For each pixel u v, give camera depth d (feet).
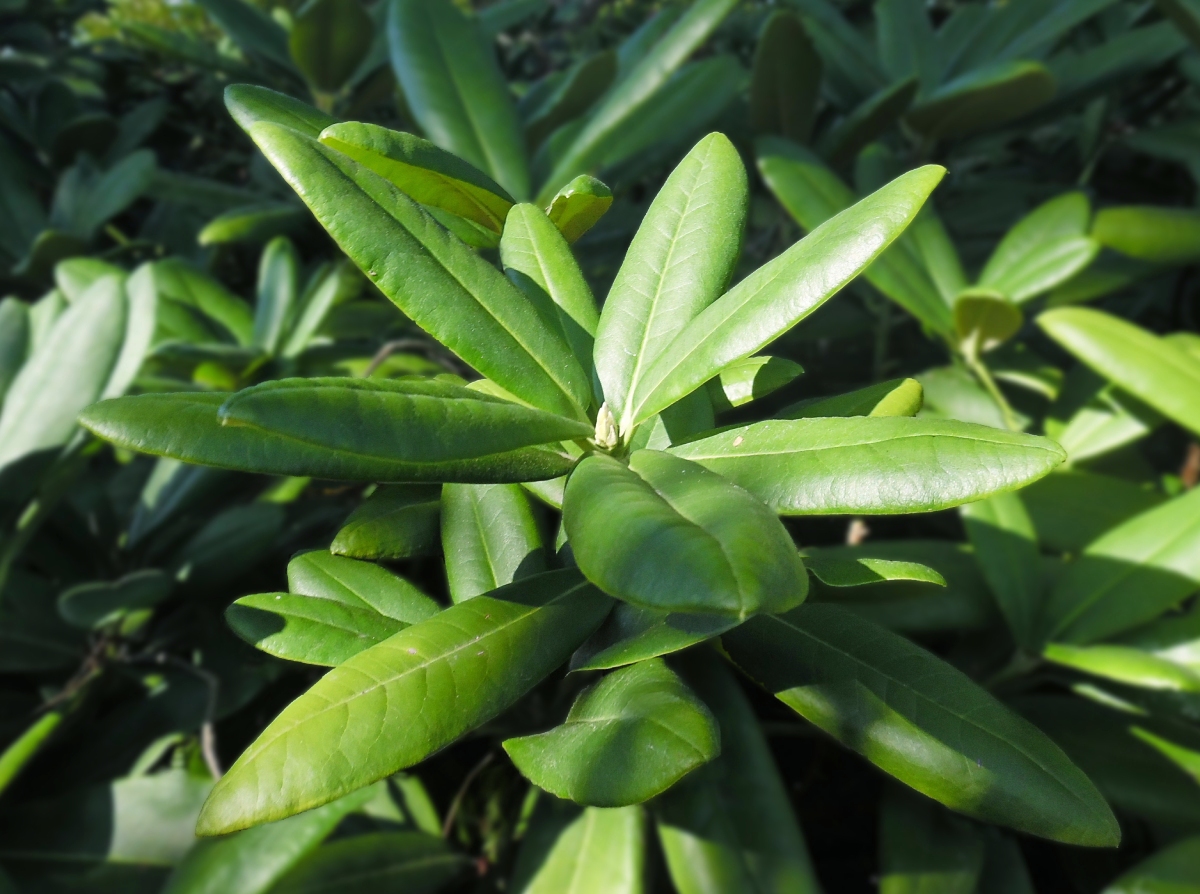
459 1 4.99
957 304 2.55
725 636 1.05
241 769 0.76
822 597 1.63
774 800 1.94
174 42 3.50
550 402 0.95
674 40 2.62
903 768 0.95
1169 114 4.19
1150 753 2.08
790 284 0.90
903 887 1.95
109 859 2.06
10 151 4.05
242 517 2.49
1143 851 2.40
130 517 2.78
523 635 0.89
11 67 4.51
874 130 3.07
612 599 0.94
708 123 3.07
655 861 2.13
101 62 4.88
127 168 3.54
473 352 0.92
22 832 2.09
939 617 2.23
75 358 2.20
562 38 5.74
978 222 3.54
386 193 0.93
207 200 3.50
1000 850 2.16
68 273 2.93
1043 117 3.29
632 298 1.11
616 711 0.82
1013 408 3.06
